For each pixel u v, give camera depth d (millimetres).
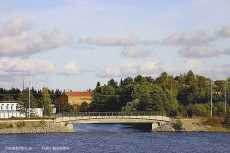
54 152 84188
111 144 97250
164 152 85500
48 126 124812
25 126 122625
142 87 179625
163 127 133500
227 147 93375
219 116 138500
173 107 155500
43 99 172500
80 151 85625
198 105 152250
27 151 85312
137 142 101375
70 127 130875
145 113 138875
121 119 130500
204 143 99938
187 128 132375
